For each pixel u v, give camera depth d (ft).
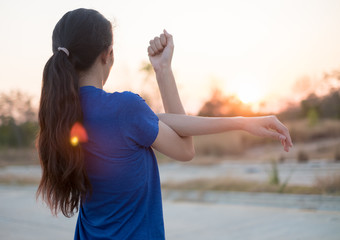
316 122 86.79
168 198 34.45
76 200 4.31
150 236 4.29
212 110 119.24
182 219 24.80
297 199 27.61
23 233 23.53
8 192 49.62
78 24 4.40
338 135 77.30
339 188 28.68
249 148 80.79
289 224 21.17
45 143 4.29
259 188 32.19
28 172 80.33
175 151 4.43
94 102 4.24
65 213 4.40
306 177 38.32
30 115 145.89
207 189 35.01
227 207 28.09
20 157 122.93
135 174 4.24
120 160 4.18
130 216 4.24
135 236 4.20
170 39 5.03
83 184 4.16
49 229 24.31
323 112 106.73
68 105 4.10
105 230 4.27
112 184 4.22
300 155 54.90
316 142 77.10
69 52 4.37
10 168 99.91
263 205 27.53
